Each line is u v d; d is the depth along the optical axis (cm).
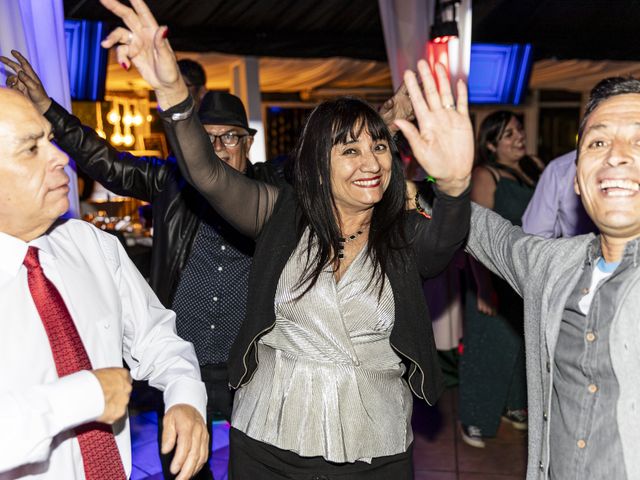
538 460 159
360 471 192
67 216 332
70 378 135
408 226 190
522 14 654
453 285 481
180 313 281
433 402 194
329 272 190
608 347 142
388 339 193
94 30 544
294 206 195
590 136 148
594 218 149
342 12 596
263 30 591
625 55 688
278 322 193
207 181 179
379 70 846
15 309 143
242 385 197
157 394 296
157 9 538
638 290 139
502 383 388
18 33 304
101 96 560
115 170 288
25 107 143
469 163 157
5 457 124
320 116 188
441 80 155
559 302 152
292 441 190
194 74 382
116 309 167
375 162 183
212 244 277
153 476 351
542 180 334
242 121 288
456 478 354
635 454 137
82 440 151
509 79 704
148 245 561
